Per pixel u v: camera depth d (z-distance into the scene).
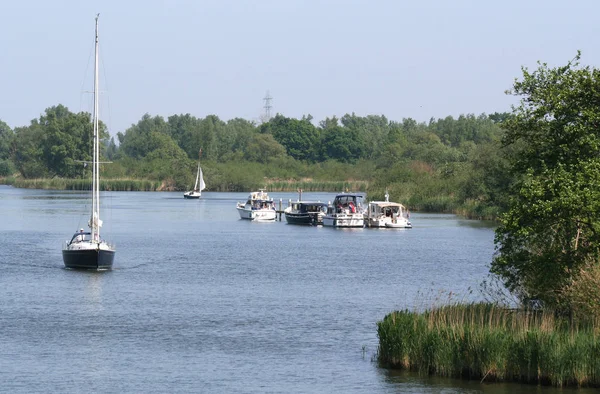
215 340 92.31
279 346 89.38
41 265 153.38
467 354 74.44
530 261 84.38
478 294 118.62
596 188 76.81
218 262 162.62
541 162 88.88
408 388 73.00
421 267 155.38
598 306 76.81
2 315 105.94
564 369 71.00
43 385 75.38
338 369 79.75
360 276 142.75
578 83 86.94
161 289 127.12
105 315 106.31
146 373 79.25
